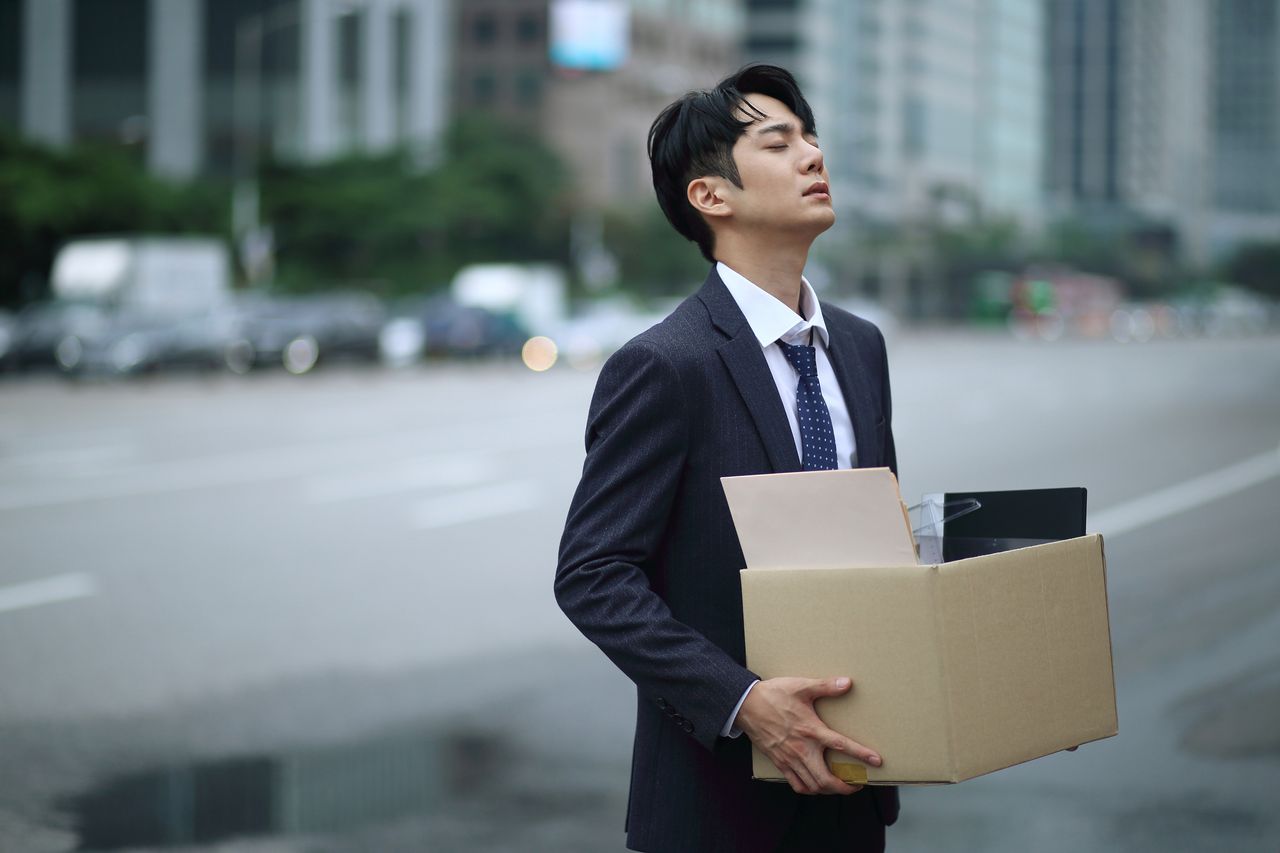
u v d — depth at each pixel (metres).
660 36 99.19
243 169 79.44
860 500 2.02
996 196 131.62
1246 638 7.19
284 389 28.05
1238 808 4.84
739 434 2.25
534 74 95.62
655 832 2.28
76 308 35.38
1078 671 2.11
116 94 84.75
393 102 86.00
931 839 4.64
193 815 4.93
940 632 1.96
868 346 2.54
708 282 2.38
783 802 2.24
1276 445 16.03
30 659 7.04
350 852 4.58
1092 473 13.77
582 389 27.69
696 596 2.25
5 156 53.56
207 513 11.73
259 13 84.12
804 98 2.40
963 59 123.44
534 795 5.12
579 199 73.69
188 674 6.77
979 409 21.72
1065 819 4.79
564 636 7.54
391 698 6.38
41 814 4.95
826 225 2.32
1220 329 89.69
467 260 65.94
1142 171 168.50
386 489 13.18
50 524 11.16
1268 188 198.12
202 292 38.50
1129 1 163.50
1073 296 85.19
